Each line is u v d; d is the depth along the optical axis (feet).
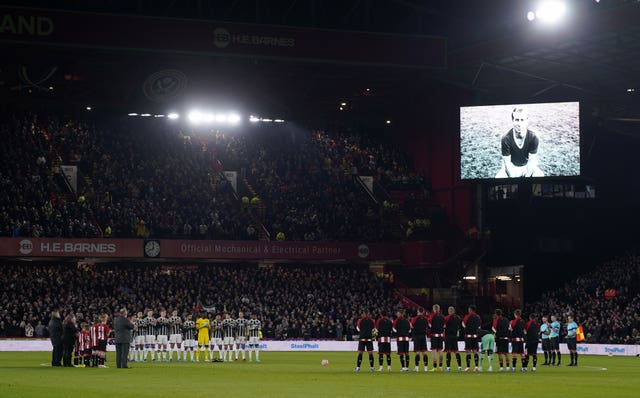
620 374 114.62
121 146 245.86
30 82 217.15
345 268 246.27
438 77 234.38
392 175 262.88
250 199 248.11
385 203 252.21
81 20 186.39
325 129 276.41
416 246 235.81
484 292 243.40
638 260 239.09
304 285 223.92
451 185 247.29
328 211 246.88
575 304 224.74
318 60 198.39
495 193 250.98
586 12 183.52
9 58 208.03
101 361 120.88
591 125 252.62
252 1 213.66
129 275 211.00
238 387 80.59
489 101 242.58
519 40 198.90
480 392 77.56
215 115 242.58
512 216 250.37
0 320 188.14
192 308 197.06
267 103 248.52
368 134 280.92
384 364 136.77
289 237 236.43
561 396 74.69
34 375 97.30
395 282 241.76
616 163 257.34
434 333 116.47
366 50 200.95
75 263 221.66
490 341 121.08
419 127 262.47
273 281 221.46
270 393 74.08
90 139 245.65
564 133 222.28
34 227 205.36
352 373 108.47
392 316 215.72
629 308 212.43
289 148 269.03
